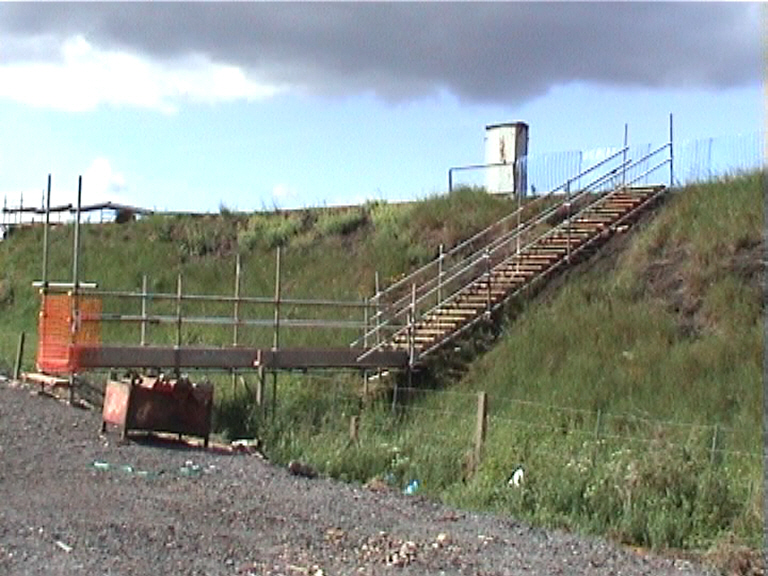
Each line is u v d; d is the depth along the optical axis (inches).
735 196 954.1
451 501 581.6
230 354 836.6
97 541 428.5
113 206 1640.0
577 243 1024.9
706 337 815.1
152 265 1446.9
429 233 1215.6
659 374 768.9
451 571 416.8
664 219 986.7
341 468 658.8
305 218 1418.6
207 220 1530.5
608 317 879.1
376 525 495.8
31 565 385.1
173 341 1123.3
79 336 823.7
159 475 592.1
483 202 1219.2
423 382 902.4
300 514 509.7
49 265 1588.3
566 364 833.5
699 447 613.6
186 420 703.7
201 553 422.3
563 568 434.0
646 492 548.1
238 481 590.2
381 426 773.9
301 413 800.9
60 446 653.9
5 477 555.8
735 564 458.6
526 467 609.0
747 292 831.7
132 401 692.7
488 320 957.8
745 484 550.6
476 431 672.4
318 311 1151.0
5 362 1034.7
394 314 1002.1
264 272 1314.0
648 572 439.2
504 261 1027.3
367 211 1346.0
